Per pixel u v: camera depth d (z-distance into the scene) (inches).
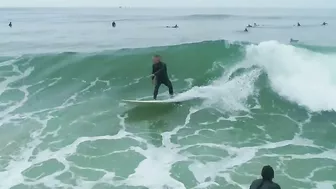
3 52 959.6
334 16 3914.9
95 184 286.7
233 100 456.8
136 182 289.1
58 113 433.1
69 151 343.9
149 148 349.7
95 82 526.6
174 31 1862.7
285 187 282.2
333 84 461.4
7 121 410.0
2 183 287.3
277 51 513.7
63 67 564.4
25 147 350.9
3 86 513.0
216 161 323.0
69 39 1398.9
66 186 284.0
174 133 383.9
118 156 333.7
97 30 1935.3
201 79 518.6
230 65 529.7
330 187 281.9
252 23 2608.3
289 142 362.0
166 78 454.3
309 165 316.2
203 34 1665.8
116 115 428.5
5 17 3885.3
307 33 1665.8
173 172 303.9
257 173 301.9
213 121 410.9
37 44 1200.8
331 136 374.0
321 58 501.4
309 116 419.5
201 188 278.7
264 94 465.7
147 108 447.2
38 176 299.4
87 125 402.6
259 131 386.9
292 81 477.7
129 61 571.2
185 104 450.0
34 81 531.8
